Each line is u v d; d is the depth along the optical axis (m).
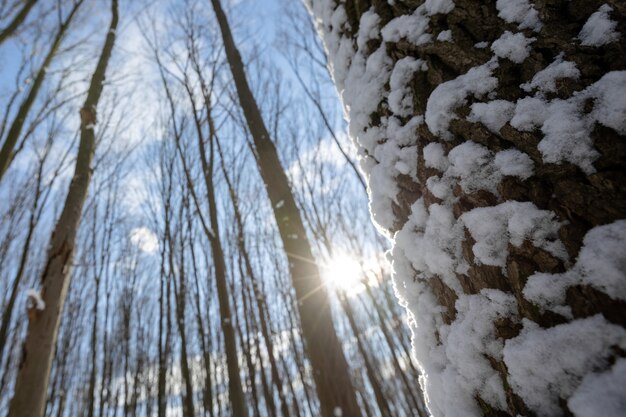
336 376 2.08
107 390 10.12
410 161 0.91
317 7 1.53
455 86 0.81
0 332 6.27
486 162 0.72
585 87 0.63
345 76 1.29
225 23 3.39
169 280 7.79
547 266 0.60
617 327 0.50
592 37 0.66
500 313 0.66
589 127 0.60
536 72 0.70
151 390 11.73
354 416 1.96
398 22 1.00
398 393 10.88
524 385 0.58
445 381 0.75
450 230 0.77
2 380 8.27
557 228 0.60
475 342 0.69
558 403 0.55
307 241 2.43
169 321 7.93
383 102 1.03
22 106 4.88
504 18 0.79
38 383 2.49
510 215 0.66
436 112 0.82
